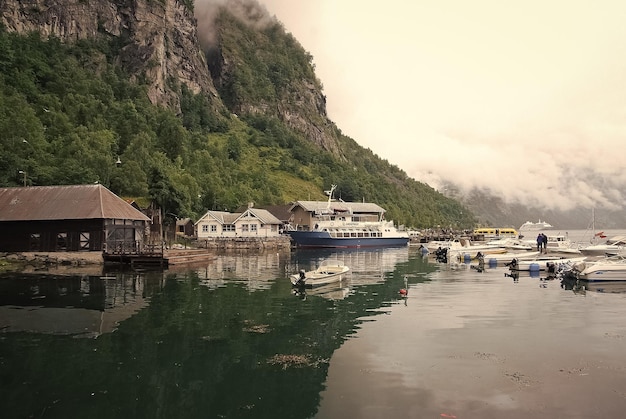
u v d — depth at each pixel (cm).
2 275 4506
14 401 1581
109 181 9056
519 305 3083
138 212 6169
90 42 18488
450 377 1736
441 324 2547
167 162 12456
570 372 1777
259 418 1456
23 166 7831
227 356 2016
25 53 14988
